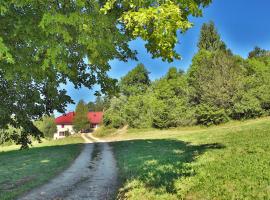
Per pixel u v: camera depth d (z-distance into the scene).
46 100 15.17
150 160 26.27
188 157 24.03
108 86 14.12
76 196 16.83
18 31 9.07
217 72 68.19
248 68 72.75
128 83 112.25
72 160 35.31
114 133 98.38
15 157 42.12
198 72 72.56
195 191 14.09
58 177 23.66
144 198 14.31
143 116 92.56
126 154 35.09
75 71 12.77
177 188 14.92
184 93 79.62
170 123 81.31
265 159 18.03
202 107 67.81
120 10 10.10
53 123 154.50
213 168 17.75
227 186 13.97
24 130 16.06
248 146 24.30
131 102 97.31
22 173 26.45
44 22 8.34
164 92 85.62
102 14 9.38
